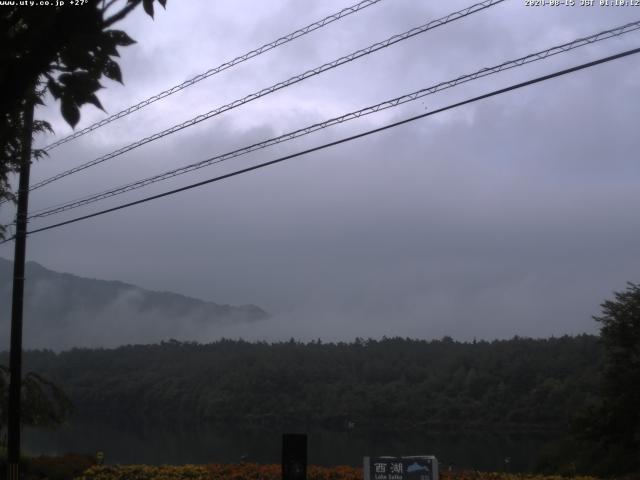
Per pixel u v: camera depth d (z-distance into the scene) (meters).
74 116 3.97
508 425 65.31
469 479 18.17
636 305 30.12
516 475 19.41
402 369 84.56
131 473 19.56
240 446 55.44
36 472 20.09
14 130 4.78
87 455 23.06
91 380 100.00
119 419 84.50
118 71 4.01
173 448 53.47
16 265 17.22
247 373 86.50
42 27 3.65
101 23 3.72
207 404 83.62
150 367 102.56
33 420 23.41
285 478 13.51
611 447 28.59
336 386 79.69
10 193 11.52
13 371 17.00
